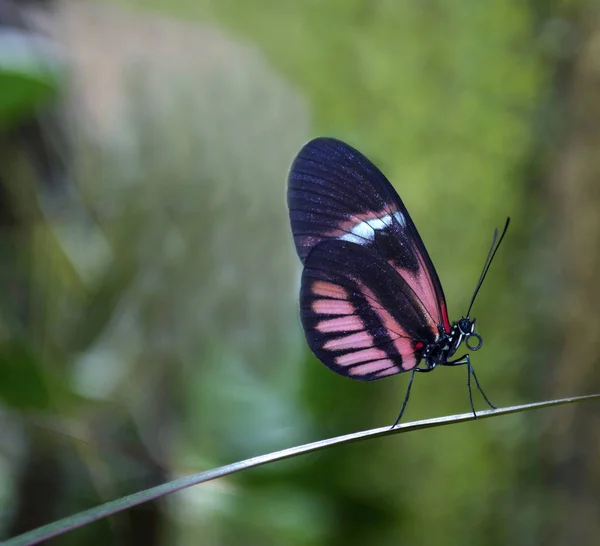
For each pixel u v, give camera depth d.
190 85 0.44
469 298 0.53
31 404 0.35
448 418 0.29
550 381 0.49
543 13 0.49
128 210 0.41
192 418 0.37
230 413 0.37
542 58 0.49
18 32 0.38
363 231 0.32
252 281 0.43
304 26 0.52
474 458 0.51
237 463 0.28
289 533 0.37
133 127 0.42
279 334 0.42
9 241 0.39
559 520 0.47
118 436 0.38
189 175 0.43
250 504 0.36
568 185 0.47
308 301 0.32
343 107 0.53
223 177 0.44
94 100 0.41
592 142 0.46
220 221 0.43
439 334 0.33
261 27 0.51
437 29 0.53
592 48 0.46
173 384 0.40
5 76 0.34
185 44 0.46
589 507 0.46
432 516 0.50
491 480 0.51
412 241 0.33
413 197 0.55
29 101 0.35
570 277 0.47
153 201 0.42
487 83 0.51
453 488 0.51
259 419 0.36
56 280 0.39
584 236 0.47
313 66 0.52
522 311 0.50
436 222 0.54
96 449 0.37
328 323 0.32
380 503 0.36
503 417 0.50
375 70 0.53
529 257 0.50
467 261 0.53
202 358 0.40
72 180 0.40
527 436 0.49
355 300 0.32
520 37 0.50
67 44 0.40
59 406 0.35
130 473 0.38
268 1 0.51
